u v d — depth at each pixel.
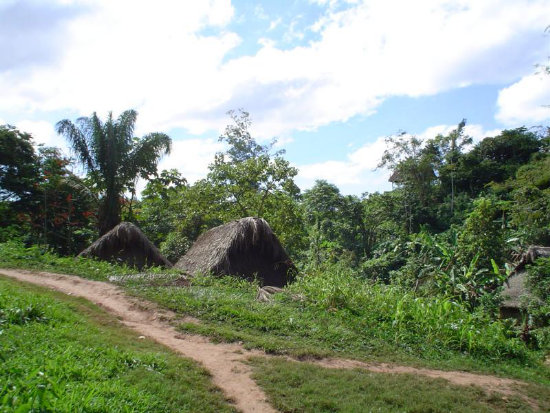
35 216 20.80
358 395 5.62
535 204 21.70
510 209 22.72
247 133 31.48
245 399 5.21
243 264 13.68
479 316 9.86
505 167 38.12
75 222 20.55
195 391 5.02
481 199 15.48
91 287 9.98
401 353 7.86
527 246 18.83
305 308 9.80
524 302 12.52
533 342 10.67
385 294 10.72
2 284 8.16
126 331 7.05
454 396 5.89
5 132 20.81
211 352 6.65
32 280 10.25
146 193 22.55
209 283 11.76
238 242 13.55
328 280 11.26
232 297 9.95
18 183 20.48
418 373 6.88
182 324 7.85
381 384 6.07
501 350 8.59
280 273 14.20
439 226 34.97
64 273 11.48
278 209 21.73
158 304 8.86
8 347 4.74
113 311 8.40
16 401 3.51
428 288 14.02
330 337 8.08
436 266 15.34
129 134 19.88
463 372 7.29
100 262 13.05
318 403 5.26
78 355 5.05
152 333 7.27
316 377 6.07
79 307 8.02
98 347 5.50
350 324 8.87
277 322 8.48
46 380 3.96
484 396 6.15
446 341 8.52
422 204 37.38
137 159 19.81
